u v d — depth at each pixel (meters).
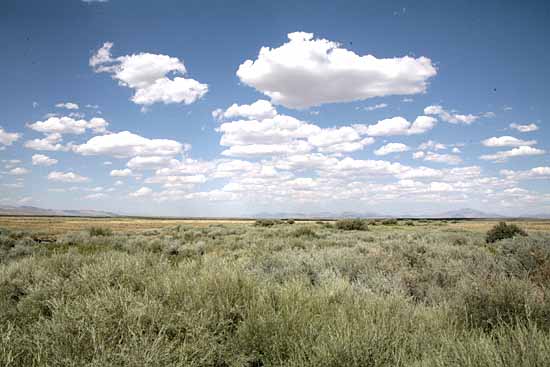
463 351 3.04
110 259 6.37
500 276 5.32
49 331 3.40
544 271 6.48
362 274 7.46
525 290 4.68
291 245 15.79
